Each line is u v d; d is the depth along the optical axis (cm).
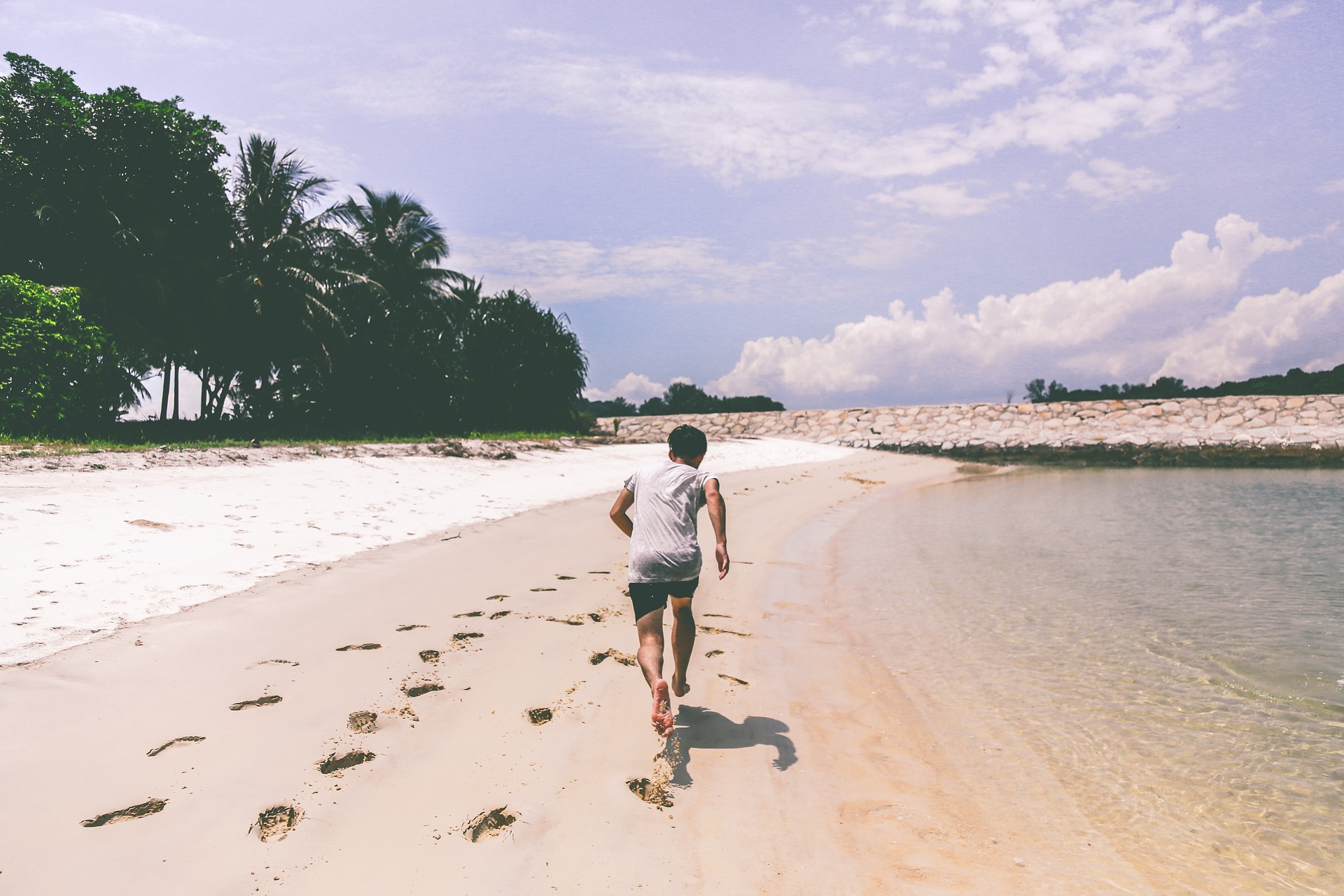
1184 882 261
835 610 648
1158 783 338
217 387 2625
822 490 1795
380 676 406
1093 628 594
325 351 2452
